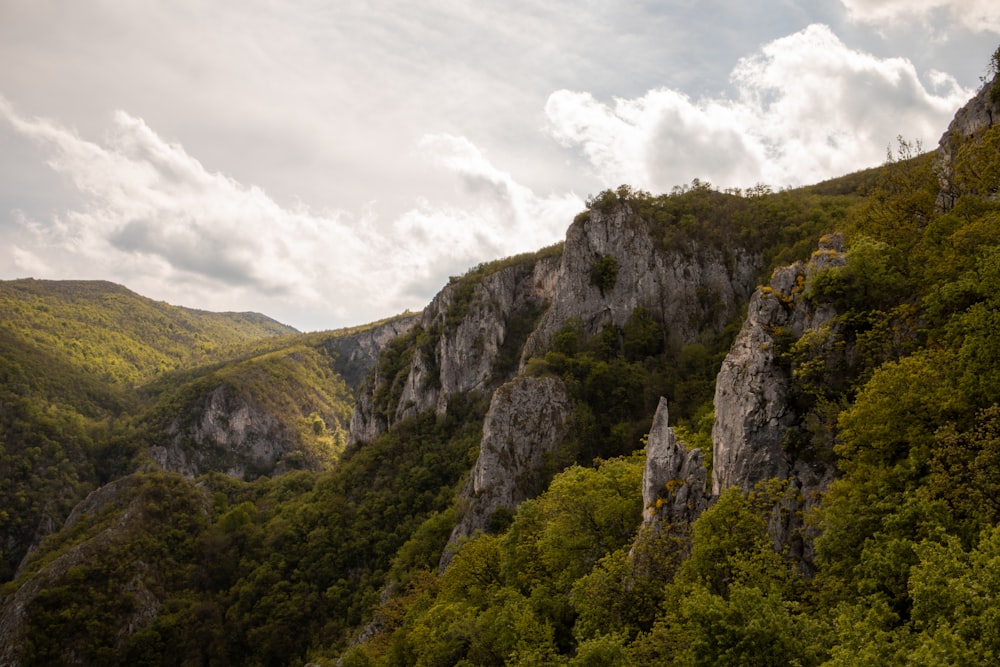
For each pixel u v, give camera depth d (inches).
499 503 3941.9
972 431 977.5
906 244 1631.4
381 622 3491.6
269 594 4849.9
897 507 983.0
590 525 1884.8
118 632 4510.3
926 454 1043.3
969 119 2090.3
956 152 1995.6
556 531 1907.0
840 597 981.8
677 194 5629.9
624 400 4247.0
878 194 2033.7
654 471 1660.9
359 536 5123.0
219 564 5251.0
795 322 1565.0
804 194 5856.3
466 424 5610.2
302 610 4655.5
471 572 2384.4
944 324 1263.5
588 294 4975.4
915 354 1201.4
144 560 5029.5
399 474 5546.3
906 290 1450.5
